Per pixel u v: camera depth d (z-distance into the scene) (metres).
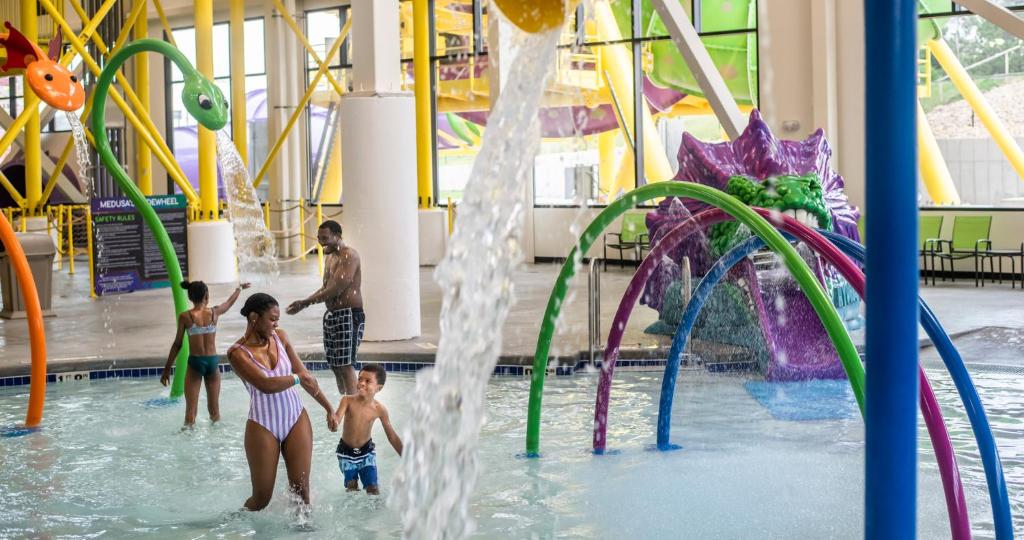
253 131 24.62
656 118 19.55
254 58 24.47
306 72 23.38
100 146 8.34
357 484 5.84
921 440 6.79
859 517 5.27
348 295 7.98
